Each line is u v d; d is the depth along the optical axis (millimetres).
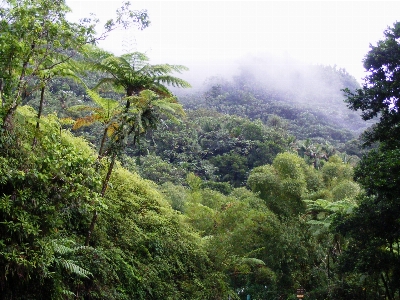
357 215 10367
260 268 14719
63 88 34906
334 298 13016
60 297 6070
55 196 5957
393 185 8266
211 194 18969
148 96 7965
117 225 9875
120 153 7969
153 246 10758
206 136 53406
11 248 5062
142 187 12570
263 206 16375
